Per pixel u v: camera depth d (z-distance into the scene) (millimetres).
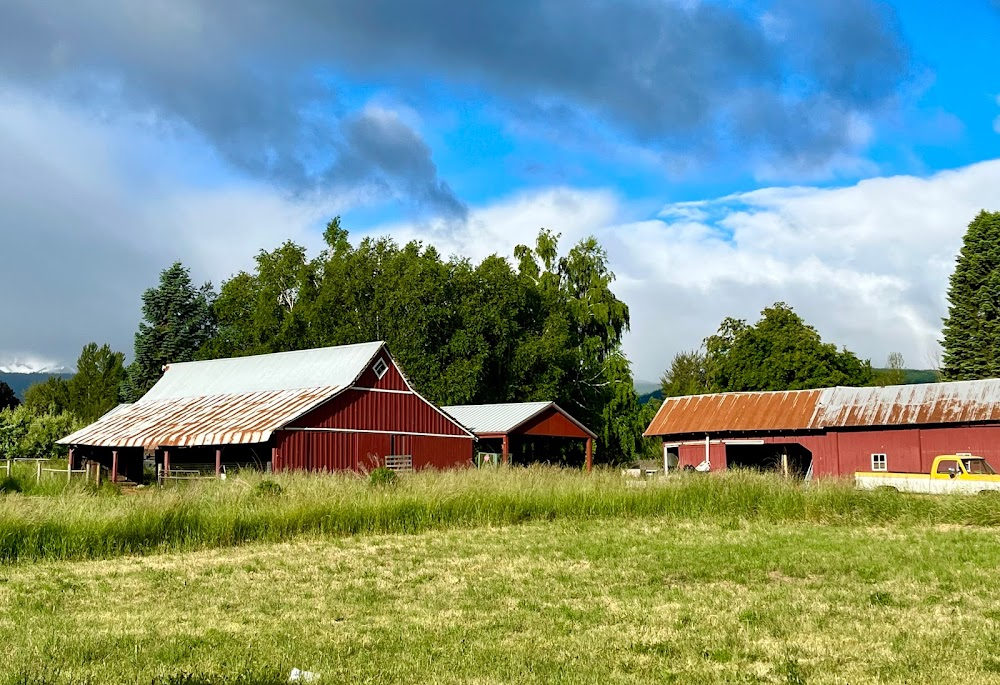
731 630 11406
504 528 22594
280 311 68375
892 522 22875
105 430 44406
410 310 60844
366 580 15234
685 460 46062
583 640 10930
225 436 38406
